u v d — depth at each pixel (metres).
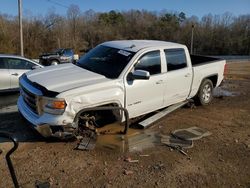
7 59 9.64
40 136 5.85
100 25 74.25
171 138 6.12
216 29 77.75
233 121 7.44
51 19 46.34
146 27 80.94
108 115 6.00
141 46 6.66
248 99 9.95
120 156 5.19
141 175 4.59
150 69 6.56
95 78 5.74
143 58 6.41
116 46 6.81
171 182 4.45
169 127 6.77
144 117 7.15
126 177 4.52
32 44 42.25
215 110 8.36
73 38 51.62
